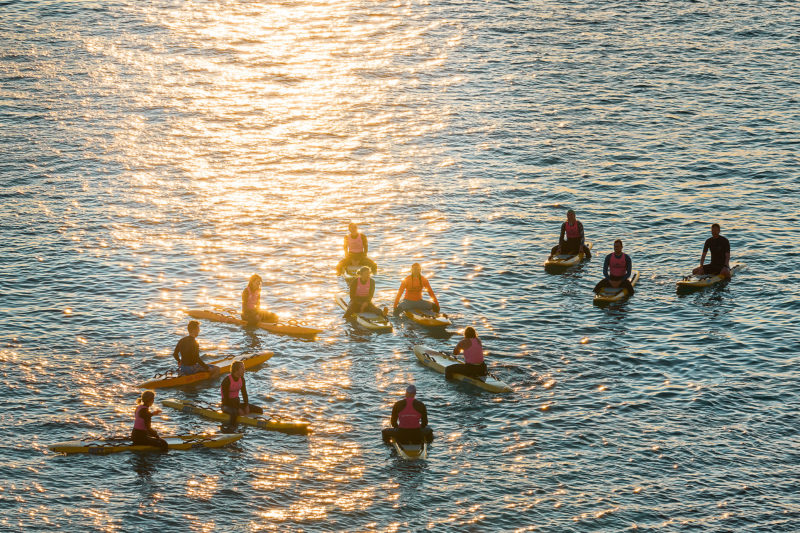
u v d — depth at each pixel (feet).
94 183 178.19
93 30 267.18
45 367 116.37
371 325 129.39
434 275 146.72
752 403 112.06
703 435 105.40
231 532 87.10
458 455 100.68
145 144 197.77
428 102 224.74
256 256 152.25
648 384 116.16
